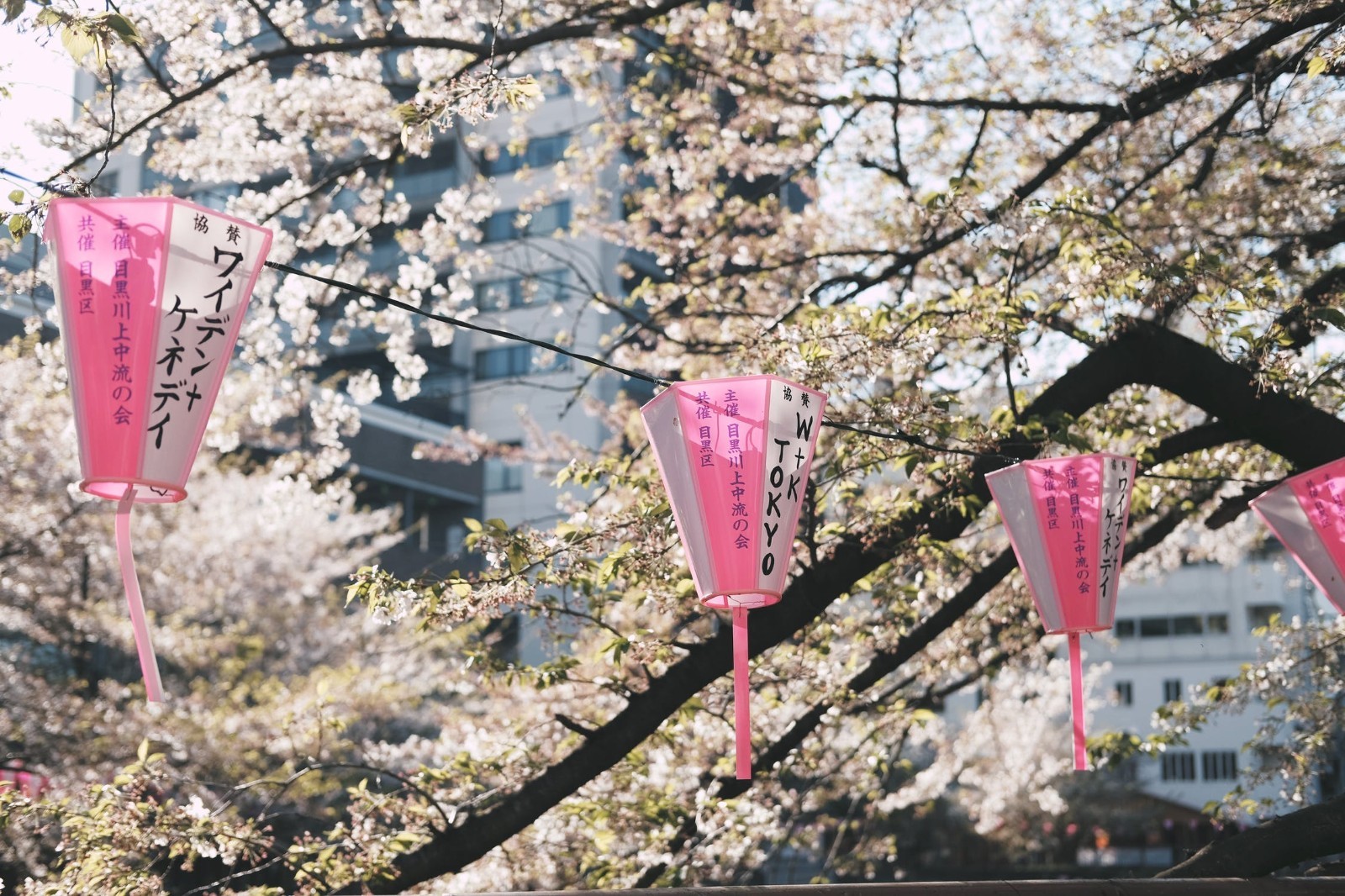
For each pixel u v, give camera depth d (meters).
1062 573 3.79
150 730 11.41
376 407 27.05
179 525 15.84
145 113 7.02
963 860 28.72
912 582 6.51
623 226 9.49
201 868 6.71
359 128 7.41
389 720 16.69
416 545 29.05
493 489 29.48
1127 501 3.85
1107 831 29.44
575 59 8.76
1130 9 7.14
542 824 6.45
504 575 4.88
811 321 5.13
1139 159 8.30
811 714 6.76
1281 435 5.55
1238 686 7.73
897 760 8.98
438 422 27.95
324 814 9.23
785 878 12.76
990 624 7.91
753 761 6.74
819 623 6.46
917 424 4.76
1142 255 4.88
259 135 7.58
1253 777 7.73
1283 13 5.66
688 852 6.60
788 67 8.44
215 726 11.55
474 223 7.91
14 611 13.18
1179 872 4.43
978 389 8.53
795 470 3.21
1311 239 7.27
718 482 3.16
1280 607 33.03
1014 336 5.07
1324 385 5.60
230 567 17.38
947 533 5.32
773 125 8.87
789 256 9.07
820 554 5.36
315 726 6.41
